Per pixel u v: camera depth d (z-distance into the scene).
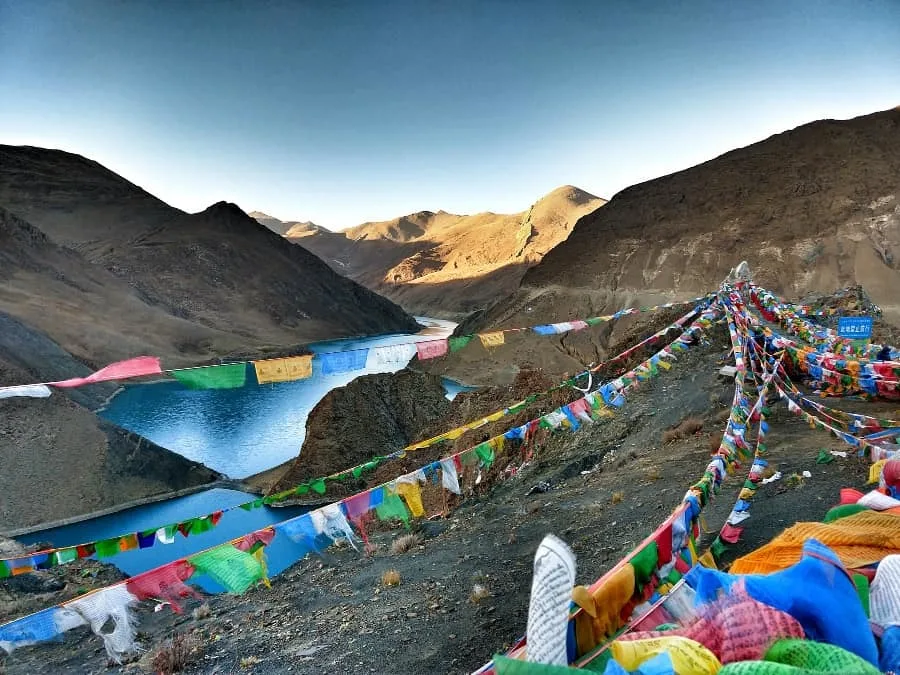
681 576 3.02
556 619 1.46
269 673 7.30
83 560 17.83
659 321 20.66
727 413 12.67
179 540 24.53
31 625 3.86
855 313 19.06
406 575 9.88
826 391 11.85
